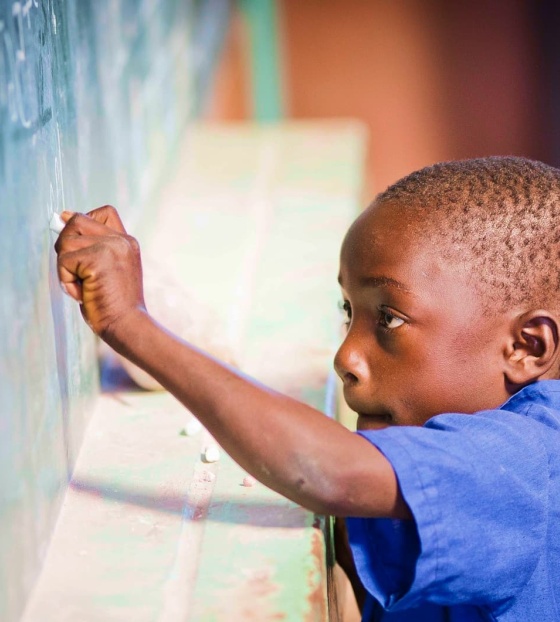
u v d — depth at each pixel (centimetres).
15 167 115
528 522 123
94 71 192
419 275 132
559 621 127
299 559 129
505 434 124
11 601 109
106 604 119
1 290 106
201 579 125
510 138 499
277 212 284
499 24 491
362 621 146
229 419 117
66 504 138
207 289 225
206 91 408
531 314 134
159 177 283
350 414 251
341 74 500
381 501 118
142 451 154
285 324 208
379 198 141
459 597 122
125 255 122
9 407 108
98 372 174
